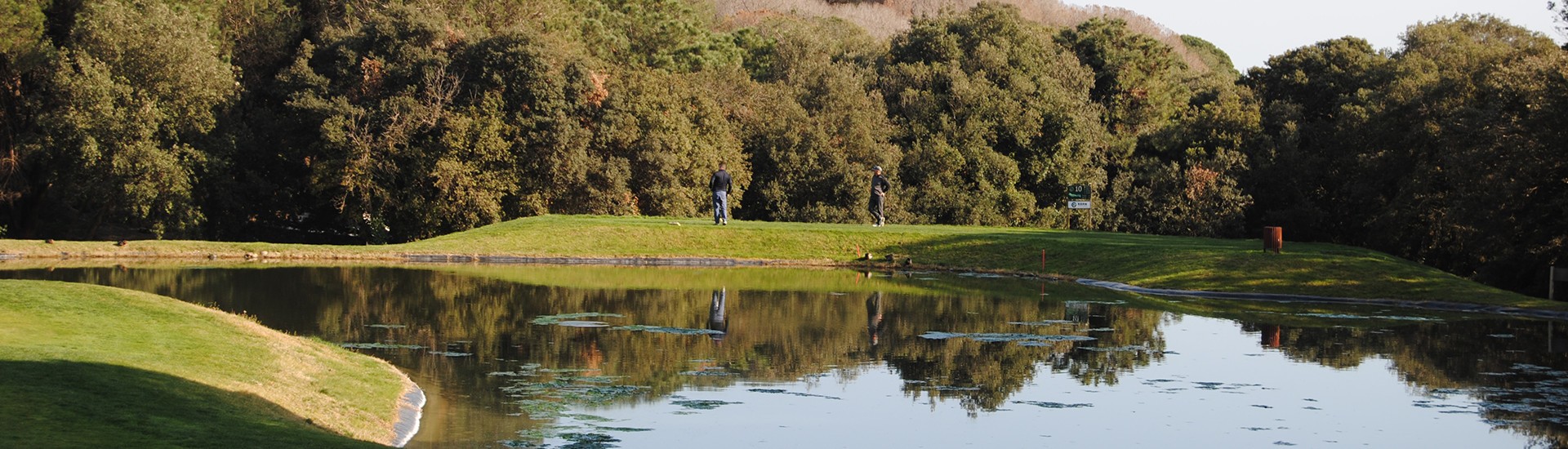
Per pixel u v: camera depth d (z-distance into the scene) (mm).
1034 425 15477
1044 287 34000
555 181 52906
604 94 54219
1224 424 15656
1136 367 19812
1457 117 46094
